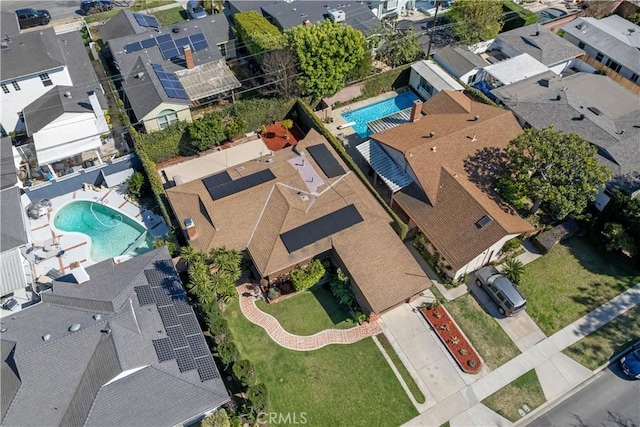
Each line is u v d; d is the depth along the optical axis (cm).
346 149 5312
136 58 5697
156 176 4641
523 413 3434
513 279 4059
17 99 5197
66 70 5325
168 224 4253
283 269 3891
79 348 3008
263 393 3244
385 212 4250
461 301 4044
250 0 6688
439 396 3503
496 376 3612
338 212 4109
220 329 3538
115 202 4759
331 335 3803
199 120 5034
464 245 3981
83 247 4341
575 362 3700
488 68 5909
